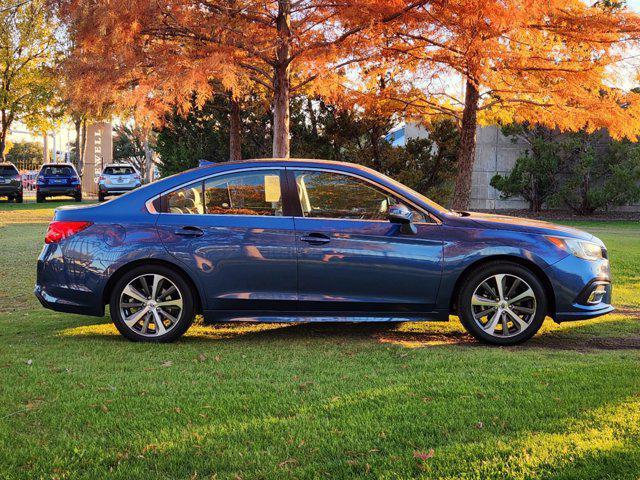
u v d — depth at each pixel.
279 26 8.87
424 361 4.70
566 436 3.05
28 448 3.02
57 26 8.62
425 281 5.33
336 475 2.72
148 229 5.36
